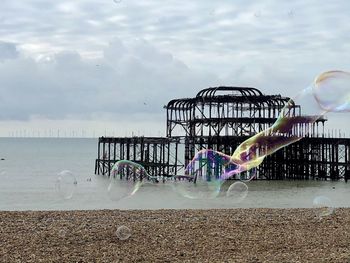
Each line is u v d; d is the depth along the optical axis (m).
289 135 29.09
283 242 18.39
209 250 17.12
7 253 16.61
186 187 49.97
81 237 19.06
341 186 52.75
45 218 23.92
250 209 28.06
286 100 59.12
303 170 60.97
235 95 60.12
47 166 89.62
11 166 89.19
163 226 21.39
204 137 57.47
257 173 59.44
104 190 47.50
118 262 15.58
